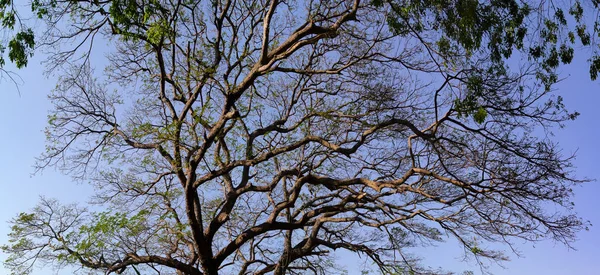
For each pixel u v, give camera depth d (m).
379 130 16.95
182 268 16.17
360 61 16.56
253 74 14.38
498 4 11.28
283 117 18.39
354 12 13.50
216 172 15.36
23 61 10.27
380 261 18.08
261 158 15.46
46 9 11.34
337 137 16.81
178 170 15.59
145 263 16.14
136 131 14.85
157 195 17.77
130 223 14.98
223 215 16.17
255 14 17.45
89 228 14.91
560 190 14.31
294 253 17.83
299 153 18.08
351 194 16.44
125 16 11.70
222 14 15.94
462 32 11.11
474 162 14.56
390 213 16.61
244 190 16.42
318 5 15.36
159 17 13.27
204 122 14.53
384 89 16.50
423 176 16.22
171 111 16.78
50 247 16.64
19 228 16.55
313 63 17.73
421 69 15.75
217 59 15.98
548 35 10.80
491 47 11.44
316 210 16.83
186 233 16.20
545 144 14.17
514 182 14.18
